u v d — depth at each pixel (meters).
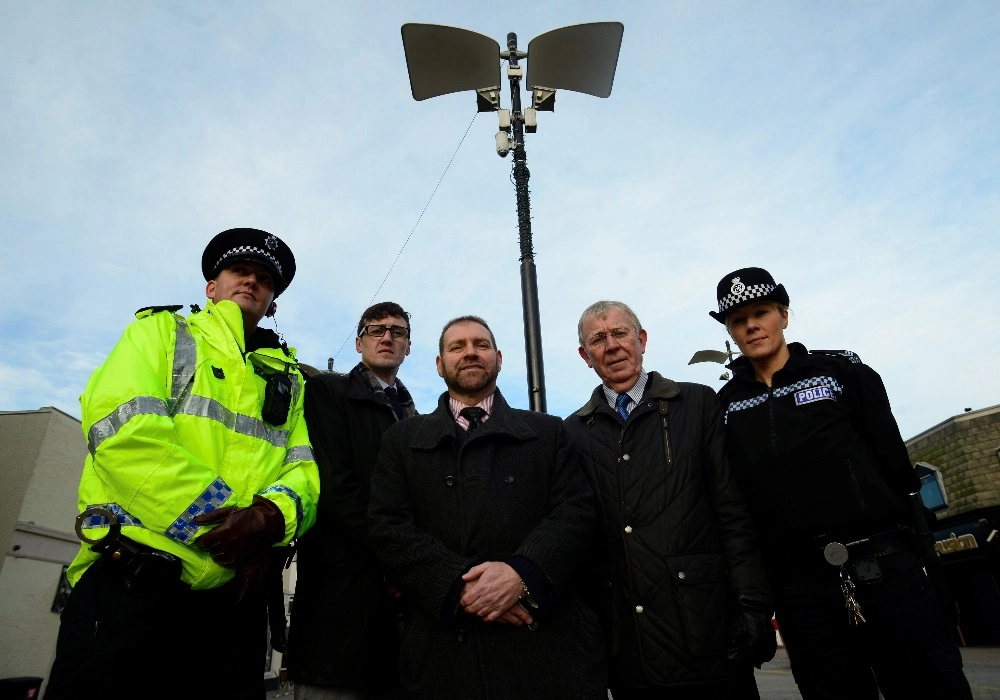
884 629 2.41
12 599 9.79
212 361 2.30
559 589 2.11
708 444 2.70
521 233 5.12
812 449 2.64
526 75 5.49
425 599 2.06
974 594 16.05
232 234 2.74
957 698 2.29
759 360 3.01
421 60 5.35
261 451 2.29
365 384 3.00
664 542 2.48
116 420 1.91
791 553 2.64
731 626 2.37
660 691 2.36
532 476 2.38
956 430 16.27
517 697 1.96
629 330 3.07
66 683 1.78
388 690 2.47
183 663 2.01
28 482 10.30
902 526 2.53
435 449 2.39
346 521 2.47
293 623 2.51
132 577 1.86
